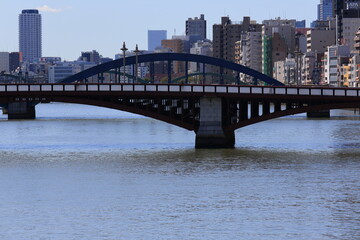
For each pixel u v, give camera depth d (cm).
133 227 11362
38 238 10788
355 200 13188
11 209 12725
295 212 12256
